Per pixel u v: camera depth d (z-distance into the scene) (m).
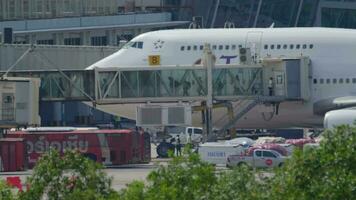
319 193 115.56
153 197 122.00
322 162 118.06
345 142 119.38
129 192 124.81
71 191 131.75
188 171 125.19
